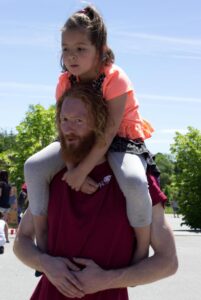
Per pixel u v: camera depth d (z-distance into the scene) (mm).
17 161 33469
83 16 3016
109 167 3010
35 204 3066
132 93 3145
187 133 24234
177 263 3014
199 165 23703
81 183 2910
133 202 2887
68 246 2953
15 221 19016
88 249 2922
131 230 2961
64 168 3051
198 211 23062
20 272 9484
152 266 2922
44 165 3023
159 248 2975
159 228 2994
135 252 3002
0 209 15805
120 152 3012
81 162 2906
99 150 2898
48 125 33375
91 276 2850
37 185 3041
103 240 2920
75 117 2867
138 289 8203
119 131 3129
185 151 23984
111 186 2961
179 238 17062
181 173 23984
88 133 2893
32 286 8227
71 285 2846
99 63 3047
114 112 3000
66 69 3182
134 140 3154
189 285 8539
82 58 2994
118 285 2879
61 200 3002
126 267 2928
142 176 2906
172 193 26594
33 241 3172
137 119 3182
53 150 3061
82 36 2980
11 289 7969
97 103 2898
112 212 2922
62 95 3025
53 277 2879
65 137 2912
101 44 3033
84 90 2916
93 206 2936
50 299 2979
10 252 12188
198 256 12172
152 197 3014
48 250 3064
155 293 7902
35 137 33219
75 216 2939
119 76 3035
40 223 3107
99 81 3037
